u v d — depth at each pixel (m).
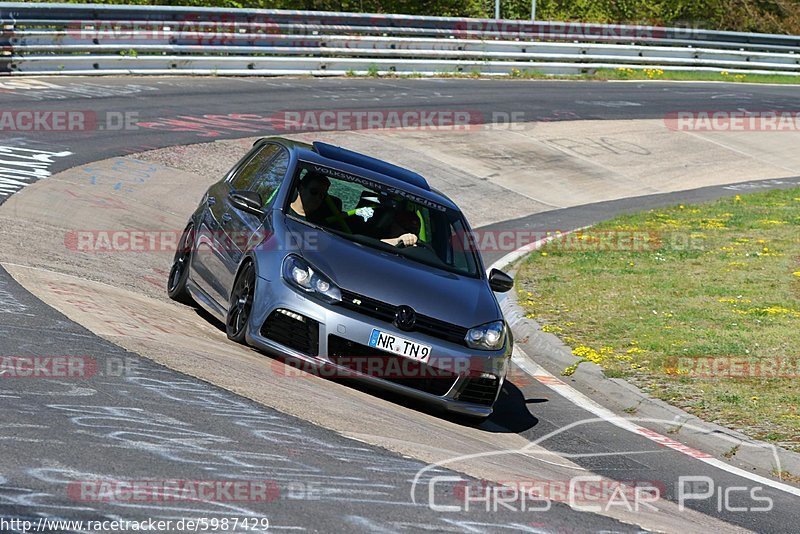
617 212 72.81
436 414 28.02
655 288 48.56
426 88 107.25
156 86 89.69
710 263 54.34
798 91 133.38
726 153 95.94
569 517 18.70
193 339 27.86
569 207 74.00
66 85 84.00
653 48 134.62
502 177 78.69
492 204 71.88
